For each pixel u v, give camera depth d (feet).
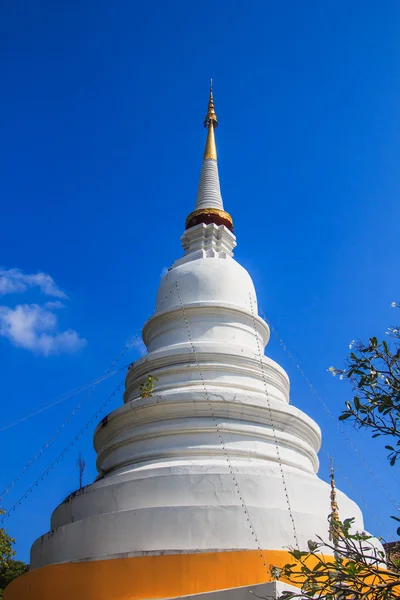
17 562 133.59
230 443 62.39
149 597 47.98
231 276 81.35
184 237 92.63
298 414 67.00
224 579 47.78
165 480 57.06
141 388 68.64
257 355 73.56
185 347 71.97
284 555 48.75
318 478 63.62
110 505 57.88
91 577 50.47
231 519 53.26
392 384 33.06
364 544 55.72
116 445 66.85
